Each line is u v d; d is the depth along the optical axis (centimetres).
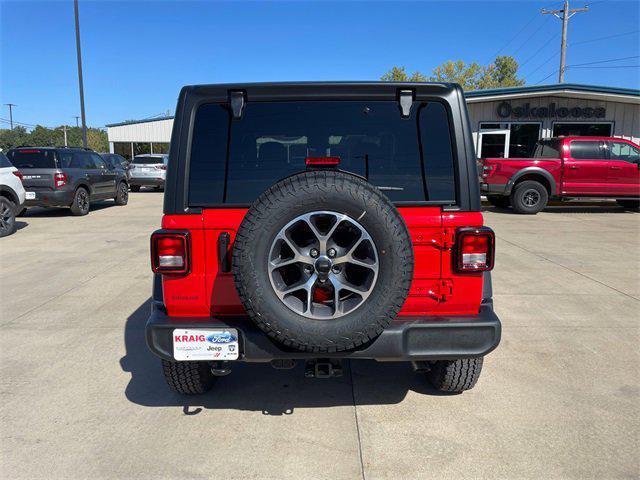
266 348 269
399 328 269
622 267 731
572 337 457
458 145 279
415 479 258
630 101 1736
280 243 247
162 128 3591
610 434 299
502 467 268
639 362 404
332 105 284
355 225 244
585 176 1294
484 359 409
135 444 292
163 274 277
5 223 1007
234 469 268
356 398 347
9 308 552
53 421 319
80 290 620
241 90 282
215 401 345
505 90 1764
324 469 267
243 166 281
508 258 791
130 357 420
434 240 276
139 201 1772
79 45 2264
